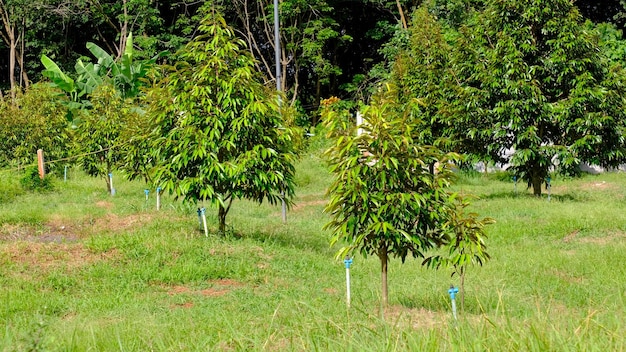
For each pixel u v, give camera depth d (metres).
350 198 7.62
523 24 18.45
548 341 4.23
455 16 30.09
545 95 18.81
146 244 11.59
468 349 4.25
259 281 10.29
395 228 7.75
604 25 29.34
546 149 18.27
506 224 14.55
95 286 9.80
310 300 8.53
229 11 36.44
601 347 4.24
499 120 18.59
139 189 19.84
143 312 8.31
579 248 12.46
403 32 31.23
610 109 18.17
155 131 12.52
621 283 9.62
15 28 37.84
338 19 37.38
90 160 18.50
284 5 32.22
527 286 9.67
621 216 14.63
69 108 25.00
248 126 11.99
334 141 8.04
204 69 11.88
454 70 19.88
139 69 26.08
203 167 12.04
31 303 8.79
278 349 5.39
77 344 5.66
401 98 21.30
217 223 14.04
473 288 9.41
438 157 7.87
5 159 21.22
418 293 9.07
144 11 34.62
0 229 13.63
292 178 12.94
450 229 7.68
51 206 16.67
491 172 25.66
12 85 35.88
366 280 10.35
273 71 38.41
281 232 14.00
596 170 25.50
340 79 40.06
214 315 7.90
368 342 4.77
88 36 39.59
